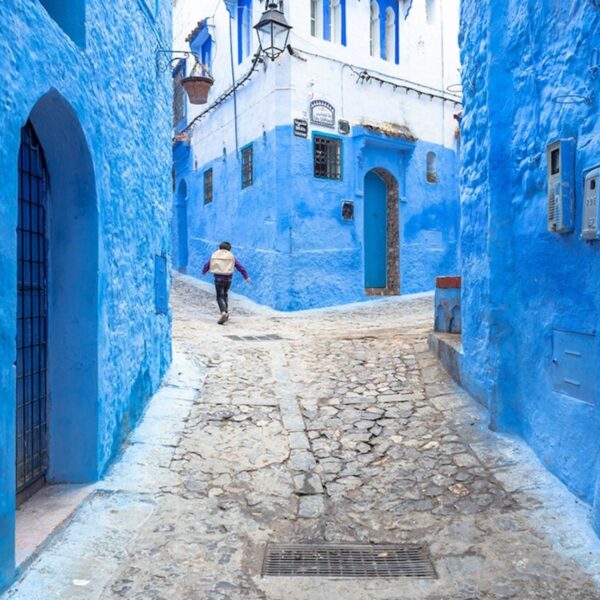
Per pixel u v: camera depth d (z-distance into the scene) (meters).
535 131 4.56
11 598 2.86
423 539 3.76
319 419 5.71
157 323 6.29
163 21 6.84
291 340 8.95
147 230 5.87
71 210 4.13
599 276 3.73
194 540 3.71
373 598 3.16
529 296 4.75
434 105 15.95
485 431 5.10
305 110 13.18
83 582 3.14
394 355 7.39
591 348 3.83
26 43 2.97
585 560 3.33
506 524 3.80
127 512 3.94
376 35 14.82
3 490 2.82
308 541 3.78
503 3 5.07
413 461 4.79
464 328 6.04
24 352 3.87
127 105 5.06
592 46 3.74
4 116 2.75
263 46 13.37
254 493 4.37
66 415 4.19
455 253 16.69
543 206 4.46
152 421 5.47
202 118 17.14
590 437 3.81
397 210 15.27
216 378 6.86
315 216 13.40
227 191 15.59
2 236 2.73
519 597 3.10
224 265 11.08
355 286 14.17
